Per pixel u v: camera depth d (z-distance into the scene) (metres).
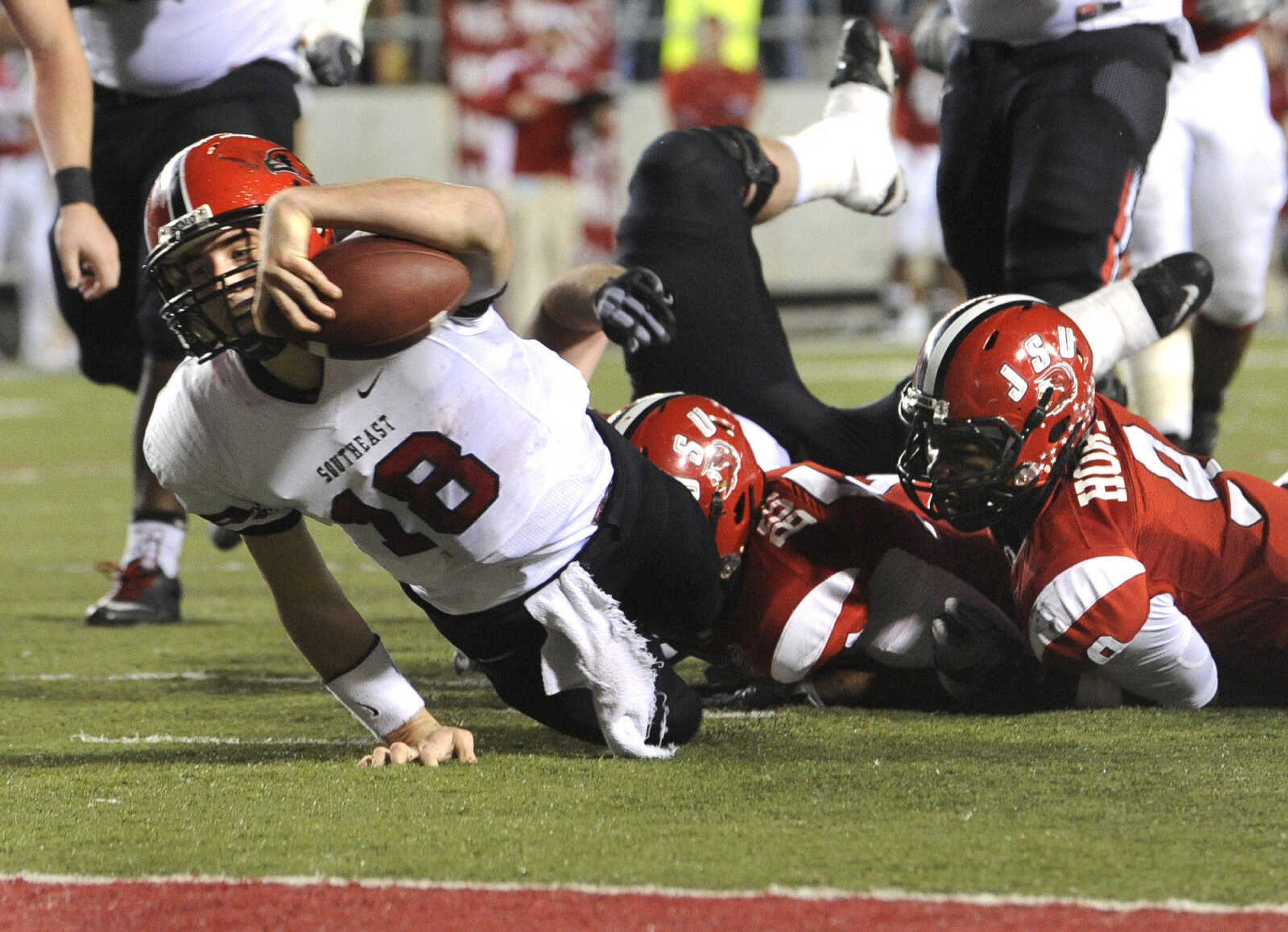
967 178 15.16
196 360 9.12
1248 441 29.17
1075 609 10.64
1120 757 10.04
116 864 8.21
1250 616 11.21
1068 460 10.93
